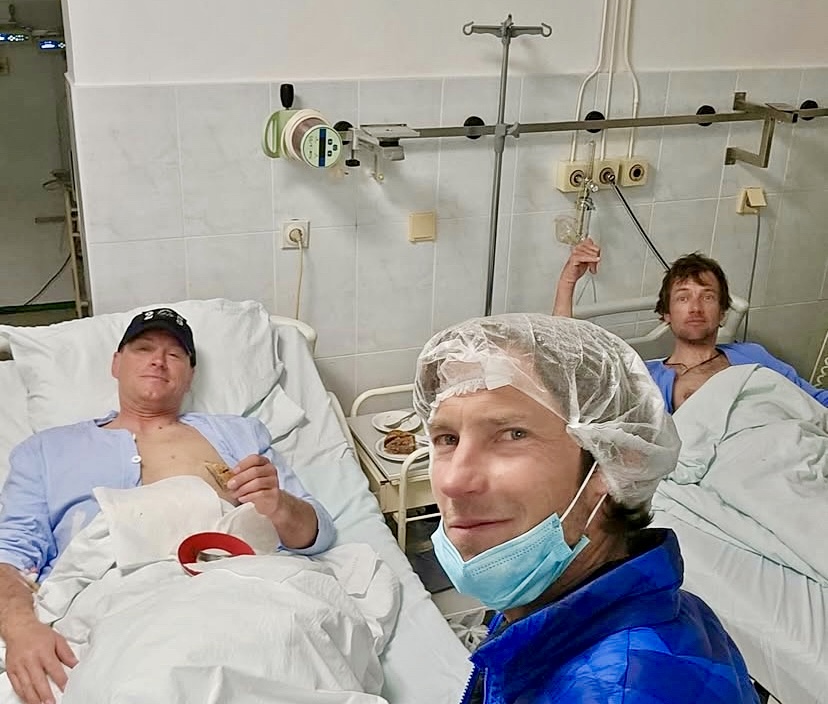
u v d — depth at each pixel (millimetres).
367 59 2516
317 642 1468
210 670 1347
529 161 2770
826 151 3166
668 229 3041
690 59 2881
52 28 3967
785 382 2533
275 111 2455
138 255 2461
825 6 3000
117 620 1479
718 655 816
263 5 2375
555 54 2701
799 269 3295
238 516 1847
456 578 893
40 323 4305
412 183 2666
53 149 4191
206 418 2197
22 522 1927
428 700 1626
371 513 2174
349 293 2721
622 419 888
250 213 2529
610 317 3059
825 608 1951
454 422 863
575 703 746
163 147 2389
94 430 2076
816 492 2229
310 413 2422
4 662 1603
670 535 885
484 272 2846
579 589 813
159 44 2318
